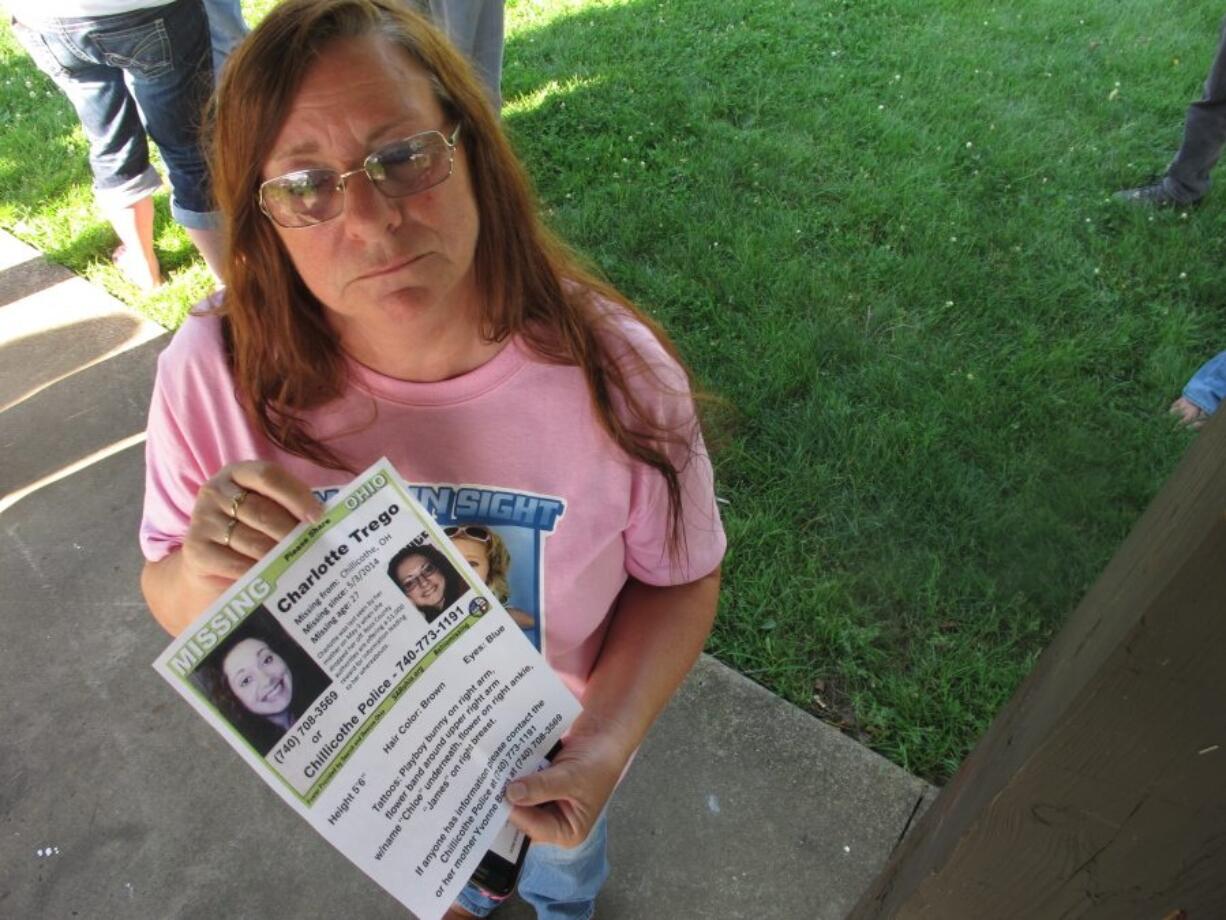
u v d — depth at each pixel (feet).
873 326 10.84
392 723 3.11
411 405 3.40
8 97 16.56
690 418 3.64
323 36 2.73
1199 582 2.08
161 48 9.12
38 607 8.57
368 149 2.78
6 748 7.55
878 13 18.16
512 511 3.58
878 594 8.19
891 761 7.11
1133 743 2.41
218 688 2.82
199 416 3.45
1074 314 11.06
